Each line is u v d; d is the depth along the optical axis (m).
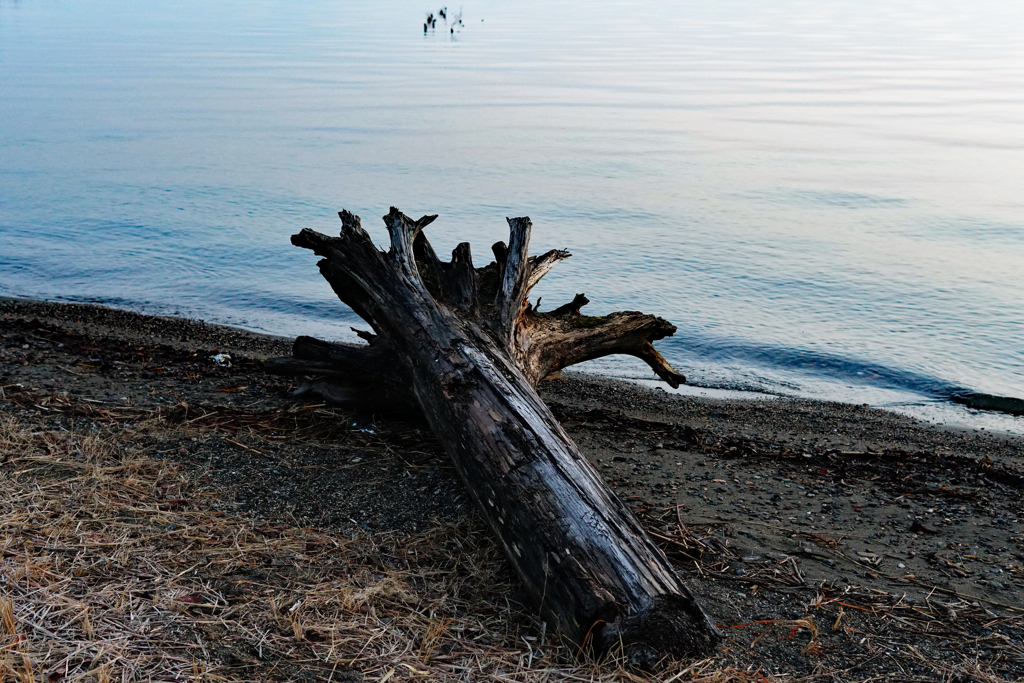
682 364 10.56
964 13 187.75
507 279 5.81
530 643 3.25
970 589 4.19
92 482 4.38
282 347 10.34
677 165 26.38
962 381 10.03
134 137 29.88
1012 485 6.12
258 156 26.27
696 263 15.22
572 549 3.35
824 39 111.69
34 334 8.69
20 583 3.12
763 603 3.86
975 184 23.98
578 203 20.25
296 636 3.02
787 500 5.39
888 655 3.44
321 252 6.16
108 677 2.56
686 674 3.11
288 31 118.06
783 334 11.63
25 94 42.62
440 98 44.78
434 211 19.02
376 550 3.96
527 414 4.23
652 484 5.57
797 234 17.64
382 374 5.75
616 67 68.50
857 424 8.52
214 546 3.78
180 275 14.06
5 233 16.22
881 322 12.16
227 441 5.35
